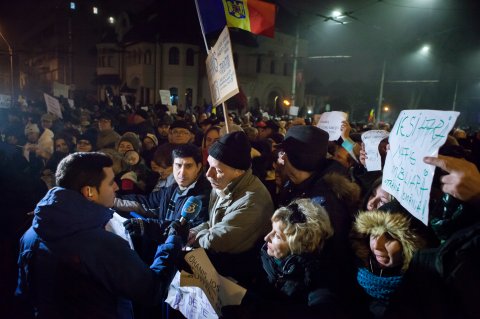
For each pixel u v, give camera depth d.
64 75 47.78
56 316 1.70
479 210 1.29
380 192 2.01
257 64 42.00
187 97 38.16
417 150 1.46
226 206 2.36
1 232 3.54
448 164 1.30
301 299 1.78
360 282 1.74
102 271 1.72
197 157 2.79
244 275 2.20
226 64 2.88
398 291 1.52
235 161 2.26
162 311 2.57
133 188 3.74
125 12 41.88
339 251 1.90
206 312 2.03
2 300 3.23
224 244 2.15
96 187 1.86
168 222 2.48
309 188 2.35
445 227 1.47
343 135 3.63
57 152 5.10
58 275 1.69
